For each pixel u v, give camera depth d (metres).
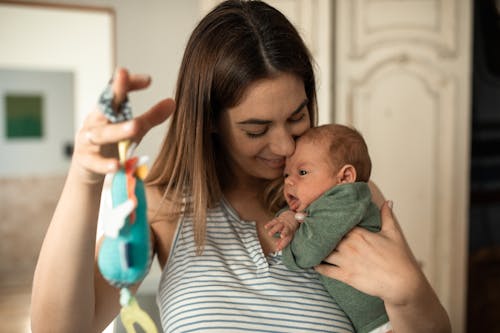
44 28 5.14
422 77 2.51
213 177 0.99
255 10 0.93
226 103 0.89
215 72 0.90
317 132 1.05
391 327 0.93
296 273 0.95
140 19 2.99
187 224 0.98
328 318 0.92
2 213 5.22
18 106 5.22
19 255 5.29
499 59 2.96
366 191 0.99
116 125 0.53
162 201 0.96
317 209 0.95
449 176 2.54
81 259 0.68
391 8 2.48
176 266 0.95
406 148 2.55
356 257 0.88
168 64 3.05
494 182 3.04
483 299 2.88
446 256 2.59
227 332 0.87
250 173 0.99
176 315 0.90
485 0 2.90
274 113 0.87
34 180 5.33
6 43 5.05
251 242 0.97
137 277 0.57
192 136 0.95
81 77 5.32
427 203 2.57
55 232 0.67
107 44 5.27
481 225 3.05
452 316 2.61
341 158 1.03
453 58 2.49
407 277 0.83
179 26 3.06
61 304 0.69
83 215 0.66
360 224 0.95
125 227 0.55
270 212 1.05
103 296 0.81
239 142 0.92
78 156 0.58
